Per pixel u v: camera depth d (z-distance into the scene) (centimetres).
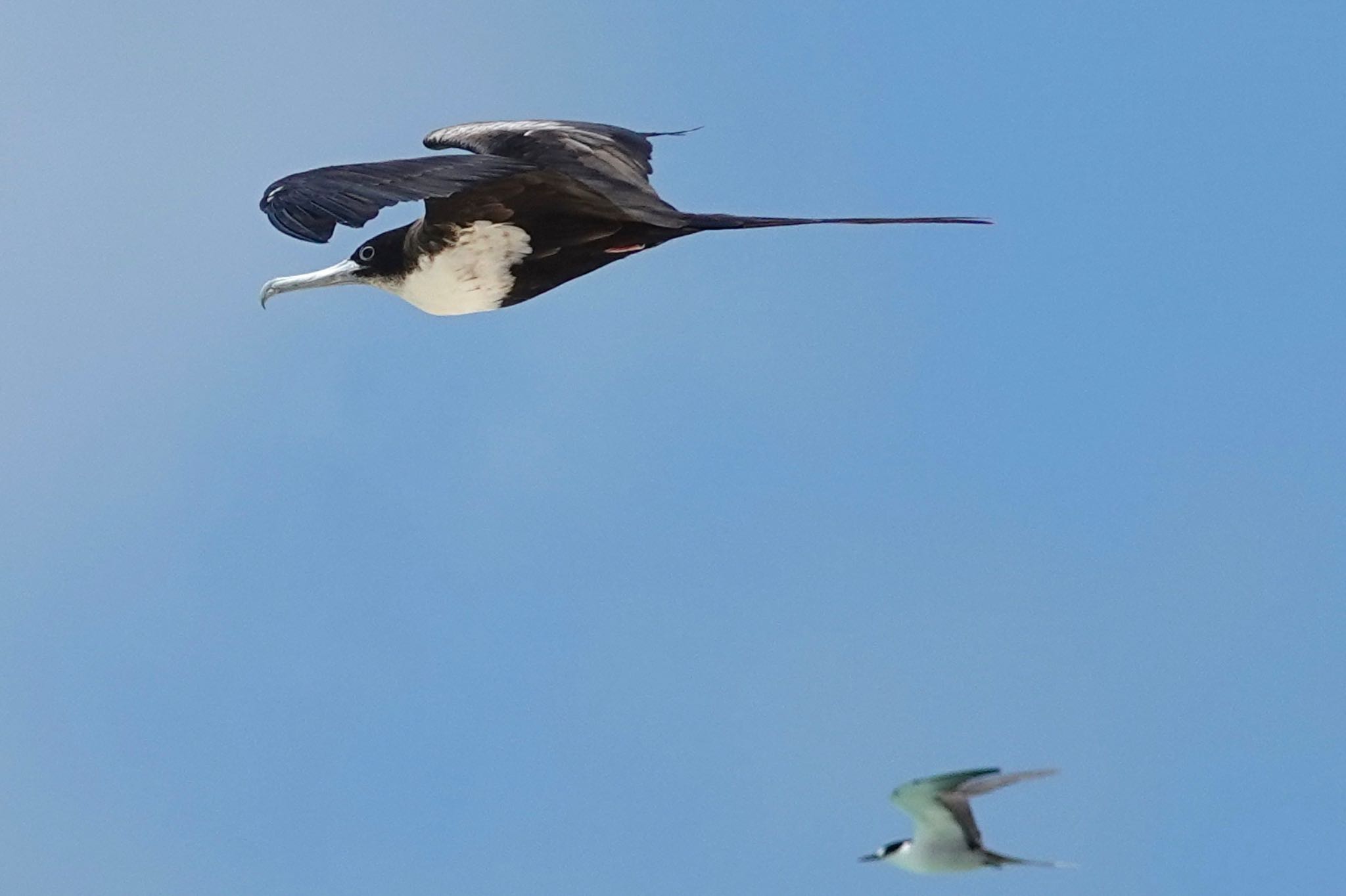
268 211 1123
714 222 1344
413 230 1482
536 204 1434
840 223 1289
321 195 1121
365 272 1508
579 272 1464
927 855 1262
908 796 1250
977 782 1244
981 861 1252
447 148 1465
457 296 1486
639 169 1452
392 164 1146
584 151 1435
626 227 1435
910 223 1270
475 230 1448
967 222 1270
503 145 1446
